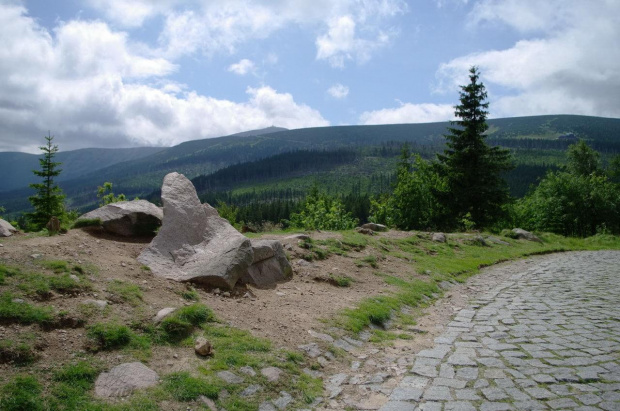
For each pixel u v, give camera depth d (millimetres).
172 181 9492
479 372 5859
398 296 10109
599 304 9992
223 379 5000
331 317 7863
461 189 33156
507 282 13422
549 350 6664
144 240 9531
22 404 3805
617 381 5348
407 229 33375
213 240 8867
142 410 4152
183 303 6730
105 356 4867
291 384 5348
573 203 38406
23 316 4965
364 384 5652
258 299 8062
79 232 8836
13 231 8344
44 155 25297
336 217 24547
